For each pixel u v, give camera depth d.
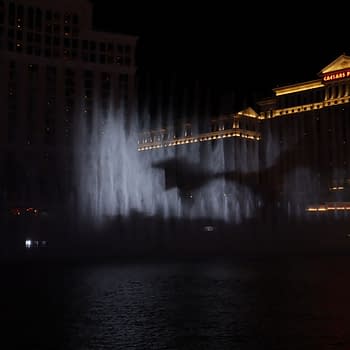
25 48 143.62
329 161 146.25
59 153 144.50
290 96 158.50
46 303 28.36
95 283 38.09
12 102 140.38
